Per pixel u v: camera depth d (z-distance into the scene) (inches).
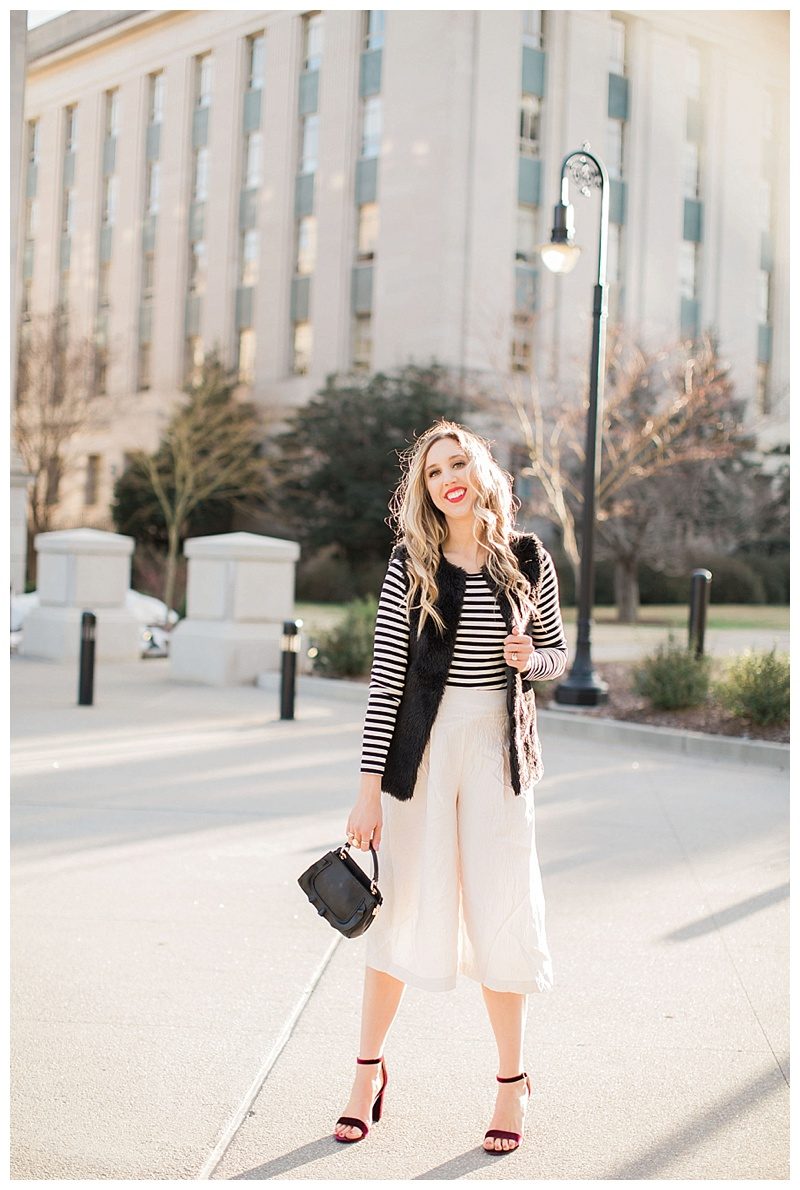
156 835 235.9
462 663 111.9
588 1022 143.9
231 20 1476.4
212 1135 112.4
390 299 1282.0
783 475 1181.1
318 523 1269.7
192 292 1545.3
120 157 1632.6
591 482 442.6
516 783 111.4
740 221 1421.0
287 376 1422.2
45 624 645.9
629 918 187.6
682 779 320.2
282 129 1419.8
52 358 1300.4
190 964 161.3
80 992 149.8
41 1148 109.0
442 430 115.3
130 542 656.4
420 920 111.0
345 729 395.9
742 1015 146.7
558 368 1075.9
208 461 1238.9
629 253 1318.9
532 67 1256.2
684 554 1026.7
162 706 449.1
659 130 1336.1
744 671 390.0
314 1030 139.2
